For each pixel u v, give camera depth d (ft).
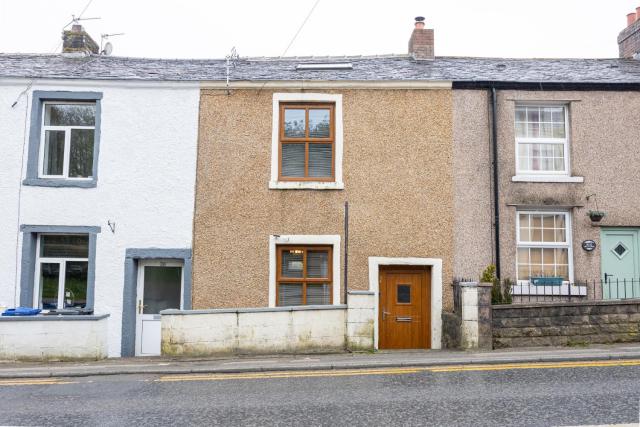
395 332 40.47
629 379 25.44
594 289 40.19
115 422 20.27
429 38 48.39
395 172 41.11
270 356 33.47
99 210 40.55
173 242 40.37
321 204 40.78
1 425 19.99
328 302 40.75
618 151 41.57
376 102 41.70
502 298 36.68
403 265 40.68
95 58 46.91
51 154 41.96
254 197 40.83
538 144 42.45
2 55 46.96
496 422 19.43
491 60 48.44
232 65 45.73
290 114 42.32
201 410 21.70
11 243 40.06
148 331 40.78
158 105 41.50
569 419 19.58
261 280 40.14
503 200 40.88
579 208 40.98
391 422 19.66
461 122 41.63
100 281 40.06
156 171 40.98
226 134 41.37
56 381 27.61
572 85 41.68
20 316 34.35
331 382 26.27
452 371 28.25
